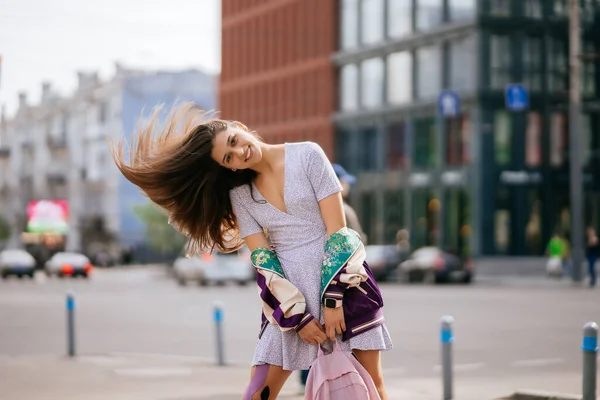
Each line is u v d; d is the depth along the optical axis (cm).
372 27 6359
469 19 5503
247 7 7756
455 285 4272
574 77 3688
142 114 508
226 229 526
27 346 1755
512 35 5491
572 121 3719
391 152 6122
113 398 1056
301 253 488
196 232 515
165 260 9262
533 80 5512
